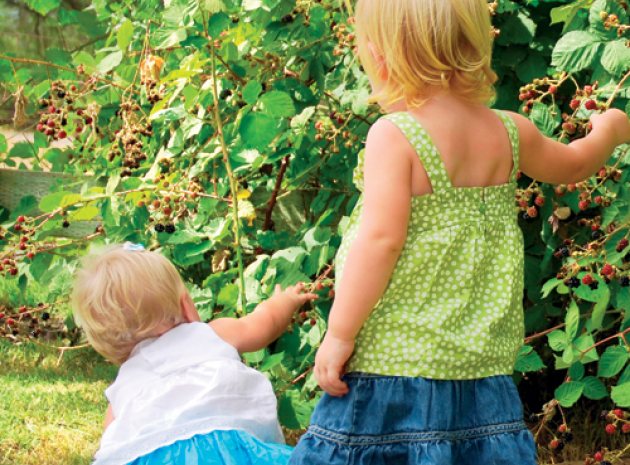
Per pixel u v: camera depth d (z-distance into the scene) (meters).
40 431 3.32
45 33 6.56
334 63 3.29
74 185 3.75
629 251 2.64
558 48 2.60
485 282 1.86
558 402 2.63
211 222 3.02
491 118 1.91
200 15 2.88
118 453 2.08
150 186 3.03
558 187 2.70
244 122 2.82
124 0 3.94
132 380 2.20
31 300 4.27
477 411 1.82
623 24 2.60
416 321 1.80
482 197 1.85
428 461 1.74
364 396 1.81
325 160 3.29
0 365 4.02
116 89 3.78
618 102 2.67
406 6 1.81
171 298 2.28
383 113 3.15
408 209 1.79
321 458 1.81
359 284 1.77
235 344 2.35
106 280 2.24
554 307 3.09
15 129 4.45
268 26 3.19
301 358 2.93
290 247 2.93
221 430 2.11
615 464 3.04
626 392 2.36
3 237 3.25
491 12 2.81
